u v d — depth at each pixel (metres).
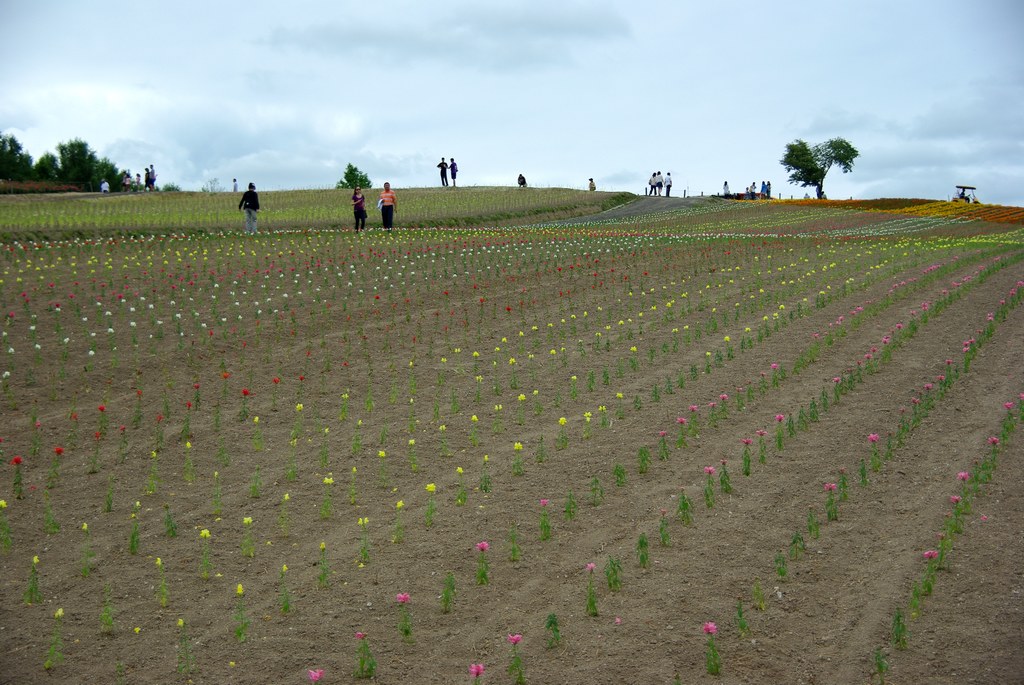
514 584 7.43
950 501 8.38
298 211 39.94
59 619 6.95
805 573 7.32
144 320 16.78
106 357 14.39
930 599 6.76
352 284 20.58
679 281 21.02
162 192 52.78
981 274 19.84
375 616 7.01
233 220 34.56
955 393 11.55
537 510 8.87
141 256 23.55
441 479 9.78
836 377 12.74
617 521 8.52
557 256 24.92
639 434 10.88
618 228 38.97
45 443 10.87
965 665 5.95
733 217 46.69
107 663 6.44
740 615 6.48
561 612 6.96
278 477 9.91
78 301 17.91
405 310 18.22
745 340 15.05
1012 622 6.36
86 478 9.88
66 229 29.20
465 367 14.16
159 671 6.31
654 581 7.32
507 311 17.83
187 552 8.16
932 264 22.36
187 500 9.33
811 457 9.80
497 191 57.72
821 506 8.58
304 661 6.41
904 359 13.36
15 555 8.14
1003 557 7.25
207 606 7.22
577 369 13.89
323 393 12.94
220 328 16.39
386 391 12.99
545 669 6.21
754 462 9.78
